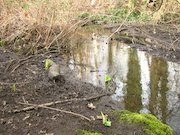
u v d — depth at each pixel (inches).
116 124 115.6
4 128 105.3
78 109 129.8
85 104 137.6
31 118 115.6
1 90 143.2
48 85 160.2
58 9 312.7
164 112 135.6
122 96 155.6
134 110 137.1
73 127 110.3
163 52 261.9
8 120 111.8
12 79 165.0
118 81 182.1
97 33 403.5
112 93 159.6
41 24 272.7
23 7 299.6
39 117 117.1
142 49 283.3
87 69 209.6
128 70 207.6
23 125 109.0
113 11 531.5
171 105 143.6
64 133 104.8
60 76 171.2
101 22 508.7
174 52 257.9
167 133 108.6
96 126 112.9
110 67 216.2
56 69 191.6
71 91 155.4
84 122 115.5
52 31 274.2
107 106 139.4
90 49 287.9
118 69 210.5
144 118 119.2
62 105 132.6
